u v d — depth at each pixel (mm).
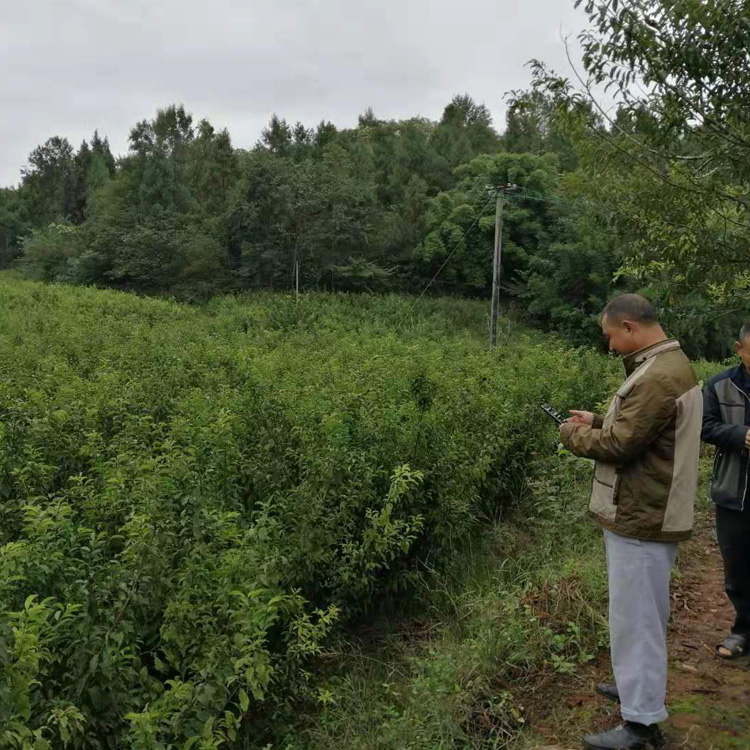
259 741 4125
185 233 43625
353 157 52438
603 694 3846
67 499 5441
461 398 7441
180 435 6539
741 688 3938
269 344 18188
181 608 3744
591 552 5797
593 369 11234
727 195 5094
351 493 5277
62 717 2932
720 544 4219
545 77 5340
